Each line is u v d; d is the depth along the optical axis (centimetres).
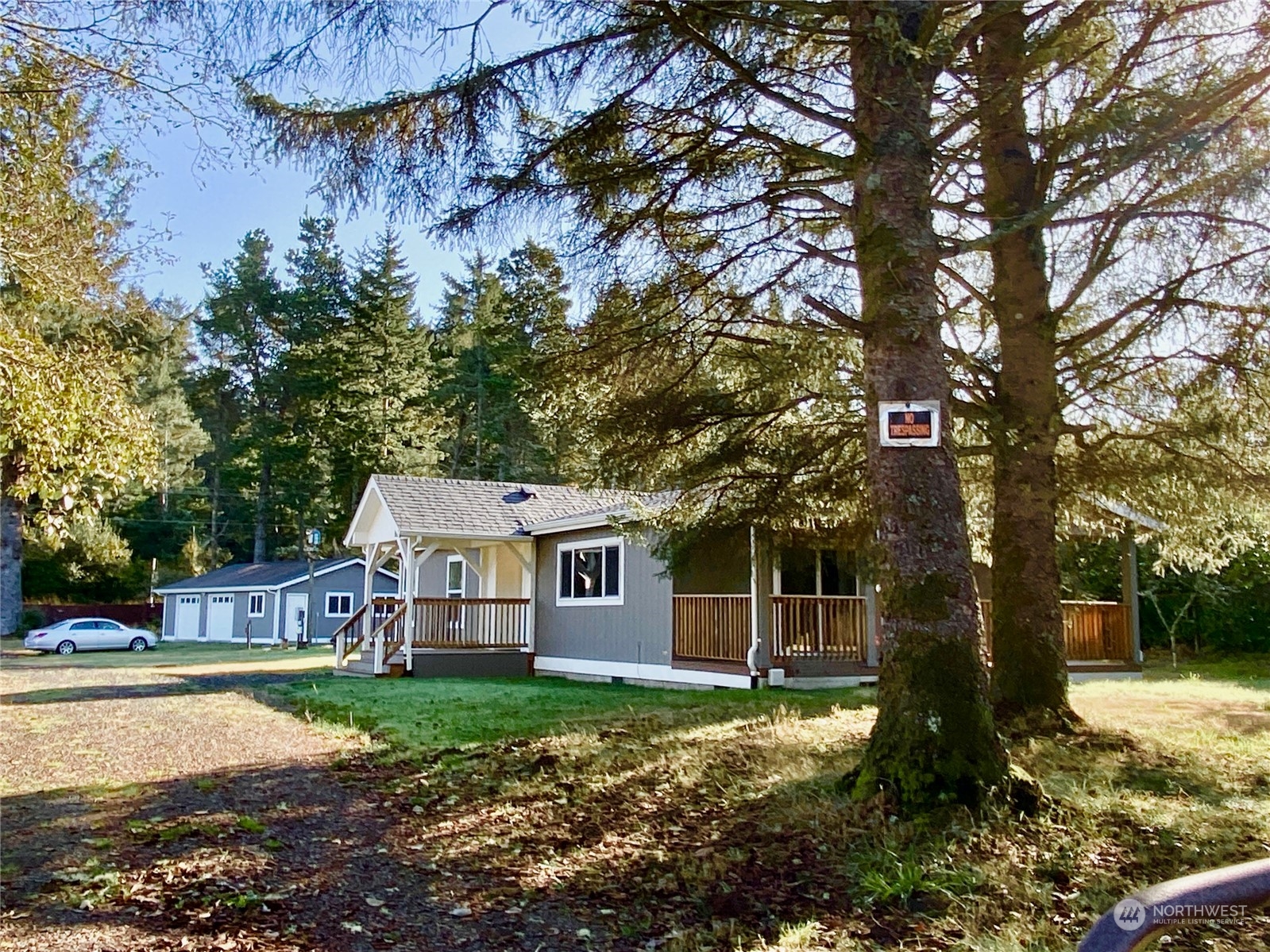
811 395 872
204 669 2170
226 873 487
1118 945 129
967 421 876
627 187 702
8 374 670
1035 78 704
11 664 2406
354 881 483
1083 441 860
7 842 547
